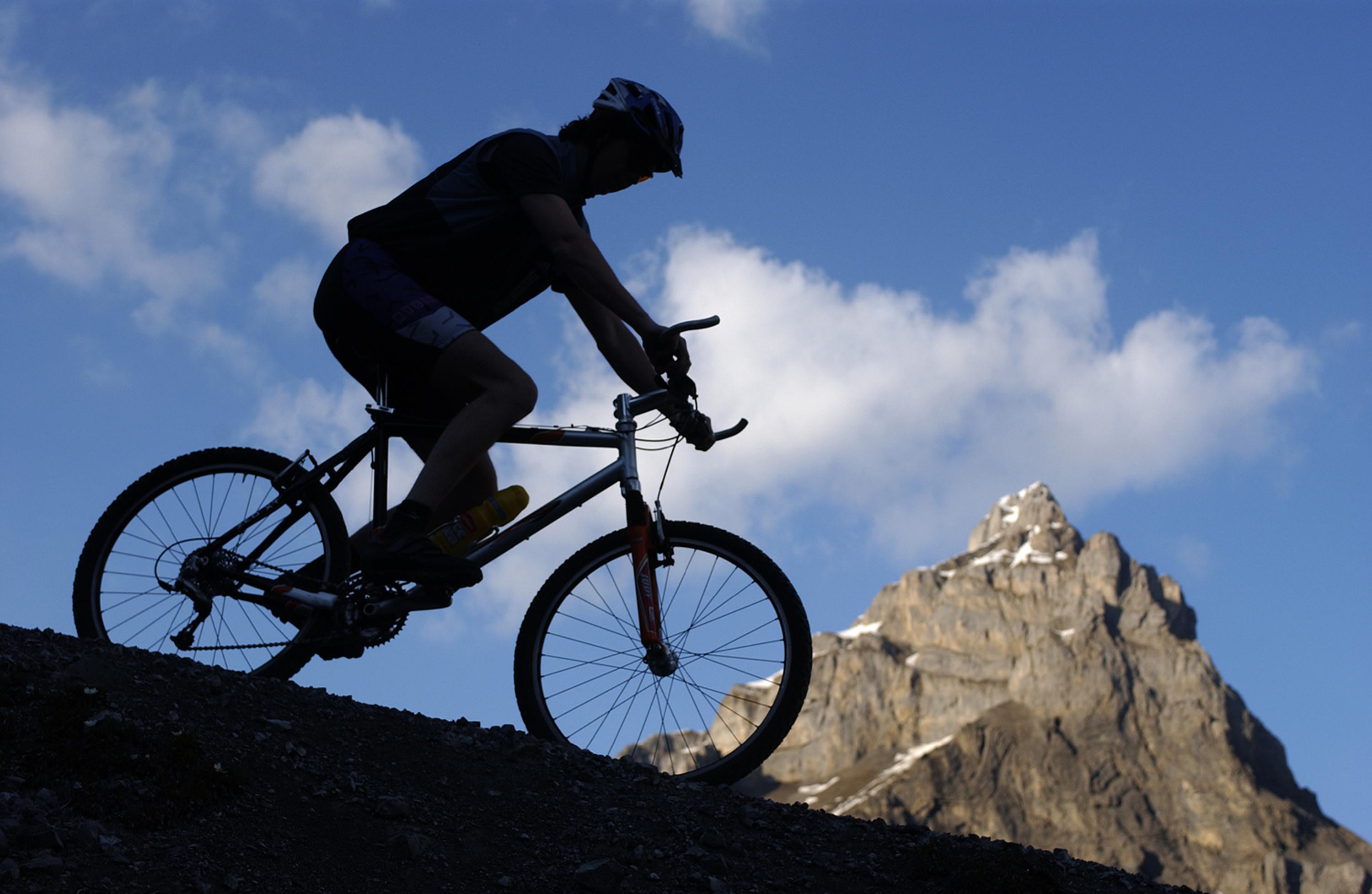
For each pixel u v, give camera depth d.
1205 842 187.62
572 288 4.66
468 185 4.24
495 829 3.68
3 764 3.33
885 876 3.73
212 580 4.59
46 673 3.94
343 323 4.28
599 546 4.53
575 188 4.30
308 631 4.49
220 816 3.34
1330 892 172.50
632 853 3.64
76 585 4.70
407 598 4.20
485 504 4.31
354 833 3.46
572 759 4.27
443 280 4.29
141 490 4.75
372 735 4.18
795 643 4.32
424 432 4.50
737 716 4.37
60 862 2.91
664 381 4.87
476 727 4.51
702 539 4.48
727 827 3.96
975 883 3.63
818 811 4.30
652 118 4.24
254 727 3.99
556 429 4.48
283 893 3.06
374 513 4.46
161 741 3.59
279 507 4.62
